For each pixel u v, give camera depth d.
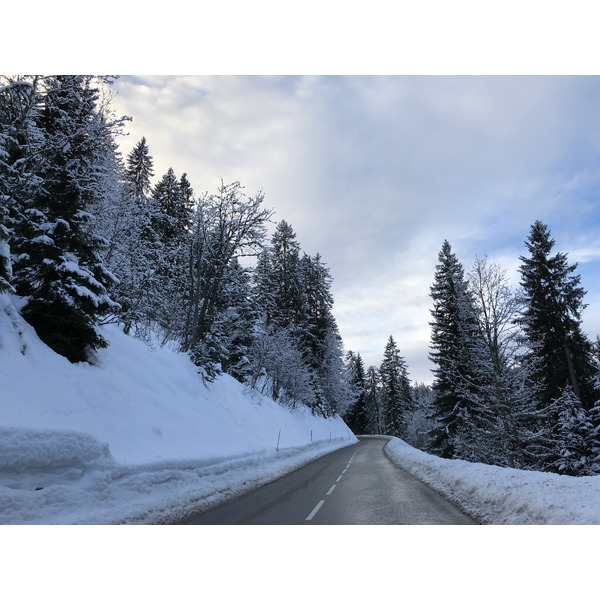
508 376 19.14
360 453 27.44
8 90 7.79
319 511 7.57
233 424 15.55
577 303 24.69
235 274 22.38
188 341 18.78
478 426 24.19
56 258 9.02
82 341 9.59
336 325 56.72
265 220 19.95
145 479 7.18
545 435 21.69
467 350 26.08
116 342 12.58
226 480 10.12
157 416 10.45
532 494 6.24
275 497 9.23
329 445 34.59
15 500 5.00
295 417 33.06
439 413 29.61
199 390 15.24
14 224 8.93
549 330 24.94
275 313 41.12
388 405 73.69
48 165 9.57
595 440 20.23
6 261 7.93
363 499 8.88
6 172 8.43
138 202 17.28
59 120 10.17
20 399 6.64
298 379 34.94
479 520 6.46
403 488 10.51
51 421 6.74
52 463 5.64
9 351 7.39
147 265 16.69
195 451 10.18
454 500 8.36
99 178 11.66
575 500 5.43
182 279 21.19
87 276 9.23
